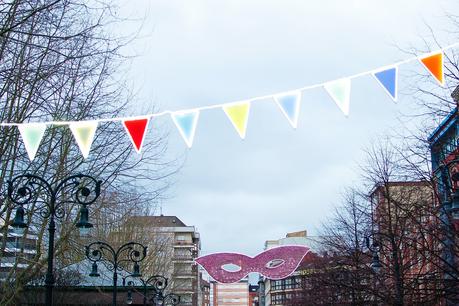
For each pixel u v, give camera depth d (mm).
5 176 20469
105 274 37219
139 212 52656
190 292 93125
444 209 21781
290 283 110812
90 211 26625
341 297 39375
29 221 21328
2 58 16234
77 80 19609
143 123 12195
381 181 30750
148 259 50469
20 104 18531
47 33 16750
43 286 30578
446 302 24703
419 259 28297
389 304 26578
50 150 19875
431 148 23438
